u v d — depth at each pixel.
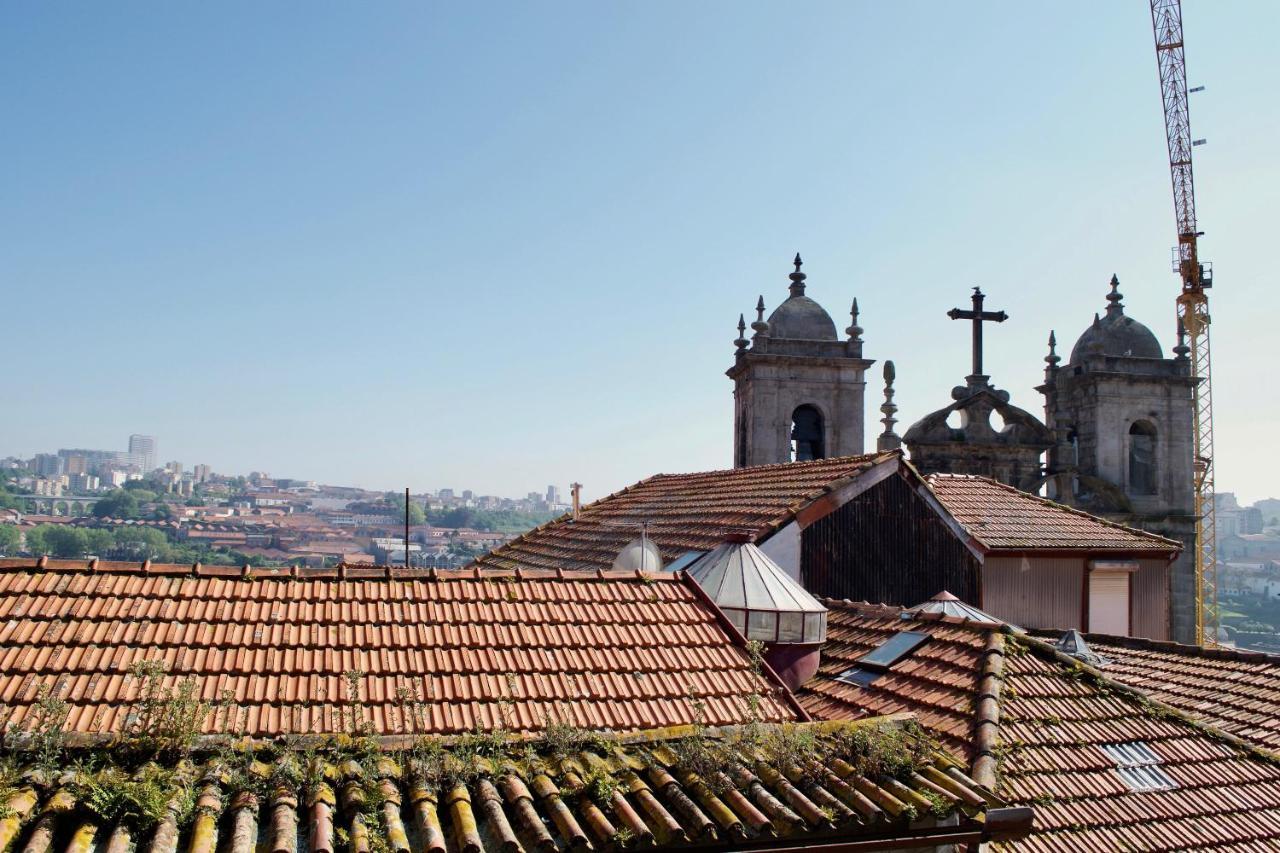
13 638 9.38
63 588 10.25
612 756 8.57
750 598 13.25
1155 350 41.78
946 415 36.12
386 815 7.37
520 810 7.68
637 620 11.66
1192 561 40.31
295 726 8.87
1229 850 10.24
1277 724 13.12
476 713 9.53
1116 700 12.18
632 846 7.55
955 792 8.48
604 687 10.30
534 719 9.59
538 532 26.53
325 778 7.74
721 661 11.09
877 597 19.14
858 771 8.64
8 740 7.48
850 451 36.16
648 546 16.98
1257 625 114.19
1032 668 12.45
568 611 11.62
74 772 7.27
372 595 11.24
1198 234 63.59
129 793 7.03
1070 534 22.44
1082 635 18.25
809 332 37.12
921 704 11.89
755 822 7.85
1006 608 21.16
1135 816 10.45
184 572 10.95
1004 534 21.66
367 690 9.58
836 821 8.00
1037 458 36.66
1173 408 40.69
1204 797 10.88
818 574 18.59
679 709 10.12
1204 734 11.90
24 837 6.64
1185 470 40.59
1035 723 11.41
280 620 10.45
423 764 7.99
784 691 10.68
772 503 19.31
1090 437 40.50
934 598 15.96
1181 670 15.83
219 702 8.99
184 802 7.19
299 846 7.07
